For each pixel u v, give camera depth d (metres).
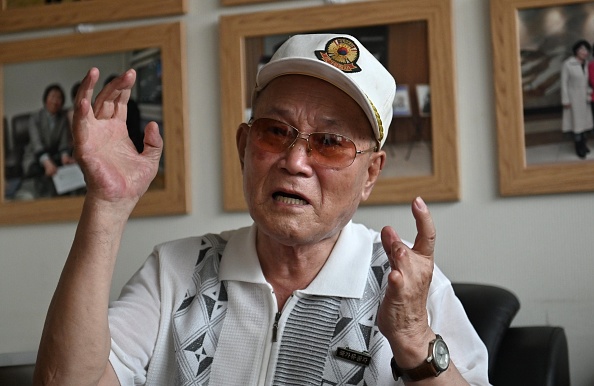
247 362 1.24
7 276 2.28
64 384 1.07
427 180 2.01
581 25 1.96
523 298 1.96
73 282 1.06
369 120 1.24
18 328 2.26
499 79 1.99
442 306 1.29
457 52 2.04
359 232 1.36
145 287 1.33
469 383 1.21
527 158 1.96
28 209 2.26
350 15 2.09
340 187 1.21
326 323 1.25
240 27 2.16
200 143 2.19
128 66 2.25
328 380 1.23
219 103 2.19
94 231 1.05
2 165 2.30
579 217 1.94
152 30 2.22
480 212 2.00
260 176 1.22
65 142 2.27
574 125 1.95
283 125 1.21
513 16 1.99
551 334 1.60
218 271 1.33
